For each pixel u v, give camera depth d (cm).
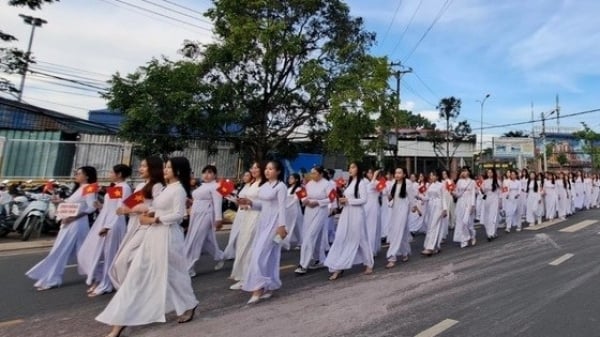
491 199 1023
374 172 877
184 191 412
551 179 1421
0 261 739
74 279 620
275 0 1662
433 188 941
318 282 612
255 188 574
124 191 564
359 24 1805
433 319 444
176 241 406
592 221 1322
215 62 1648
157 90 1603
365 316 454
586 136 5059
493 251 852
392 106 1708
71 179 1453
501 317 450
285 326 422
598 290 551
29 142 1509
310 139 1966
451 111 3772
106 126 1908
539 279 611
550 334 403
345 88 1634
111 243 549
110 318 362
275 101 1817
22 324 431
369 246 671
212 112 1656
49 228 1016
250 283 501
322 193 674
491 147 4581
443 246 958
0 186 1030
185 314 432
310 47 1780
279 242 526
